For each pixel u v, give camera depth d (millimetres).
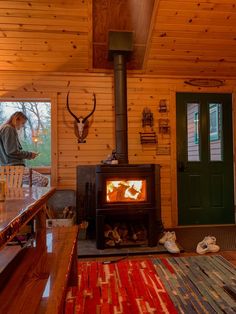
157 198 3564
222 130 4031
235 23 3301
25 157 3314
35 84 3707
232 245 3057
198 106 3998
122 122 3297
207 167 3992
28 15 3068
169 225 3865
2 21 3107
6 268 1401
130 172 2979
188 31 3352
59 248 1688
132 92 3850
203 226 3908
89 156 3758
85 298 1921
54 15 3084
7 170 2439
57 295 1116
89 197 3494
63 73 3752
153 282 2146
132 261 2607
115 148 3461
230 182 4035
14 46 3373
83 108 3770
